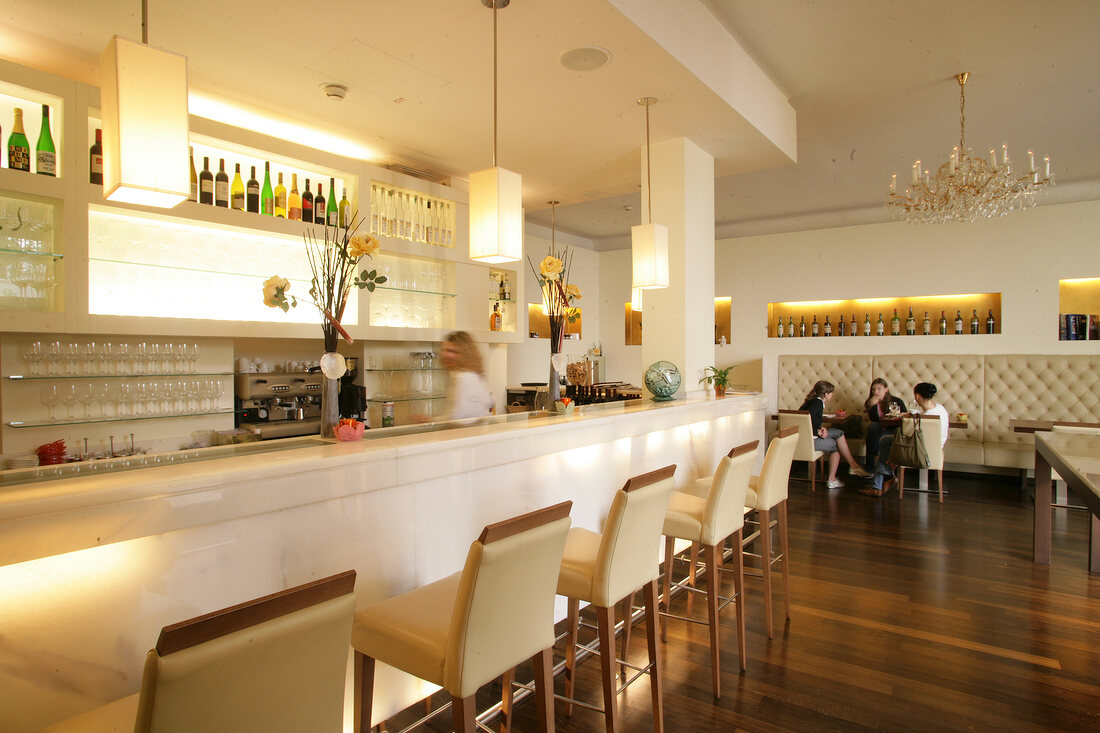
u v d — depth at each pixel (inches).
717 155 188.9
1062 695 103.0
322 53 124.3
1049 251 273.3
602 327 392.5
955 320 297.7
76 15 109.8
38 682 56.5
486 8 107.7
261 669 43.3
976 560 172.2
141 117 73.3
